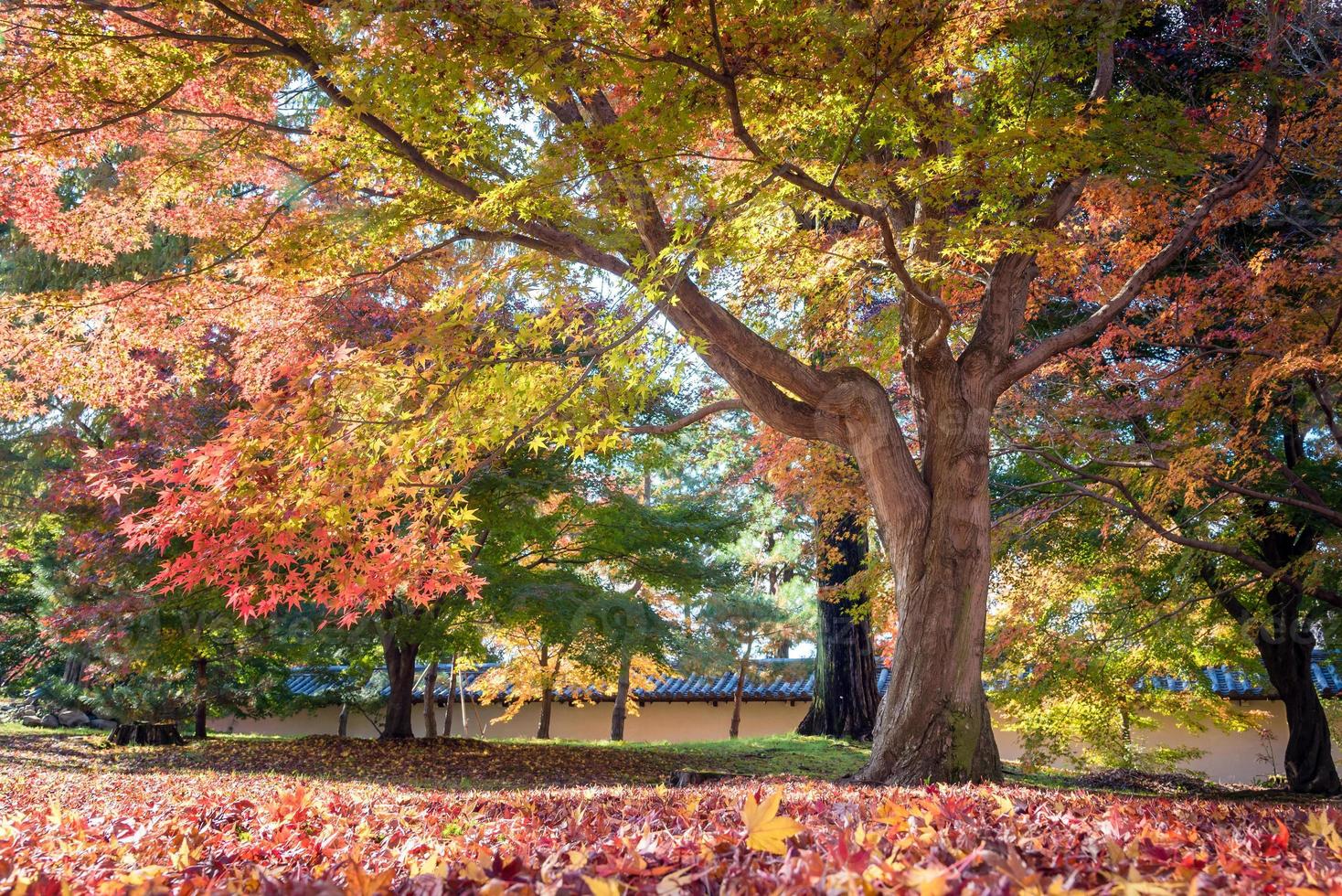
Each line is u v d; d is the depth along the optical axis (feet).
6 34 25.85
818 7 21.11
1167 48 36.94
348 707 73.51
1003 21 26.99
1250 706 68.39
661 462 57.11
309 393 21.93
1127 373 38.73
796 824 7.16
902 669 29.94
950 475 30.58
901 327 33.53
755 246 29.17
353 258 30.73
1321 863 8.29
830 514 51.44
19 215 32.27
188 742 56.29
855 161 28.19
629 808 16.92
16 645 65.98
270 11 26.03
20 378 44.60
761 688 77.46
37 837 12.97
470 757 50.93
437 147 26.96
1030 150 24.52
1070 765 69.97
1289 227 40.47
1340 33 34.50
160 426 42.86
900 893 6.47
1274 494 36.24
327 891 7.25
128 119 30.78
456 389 23.80
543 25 20.84
